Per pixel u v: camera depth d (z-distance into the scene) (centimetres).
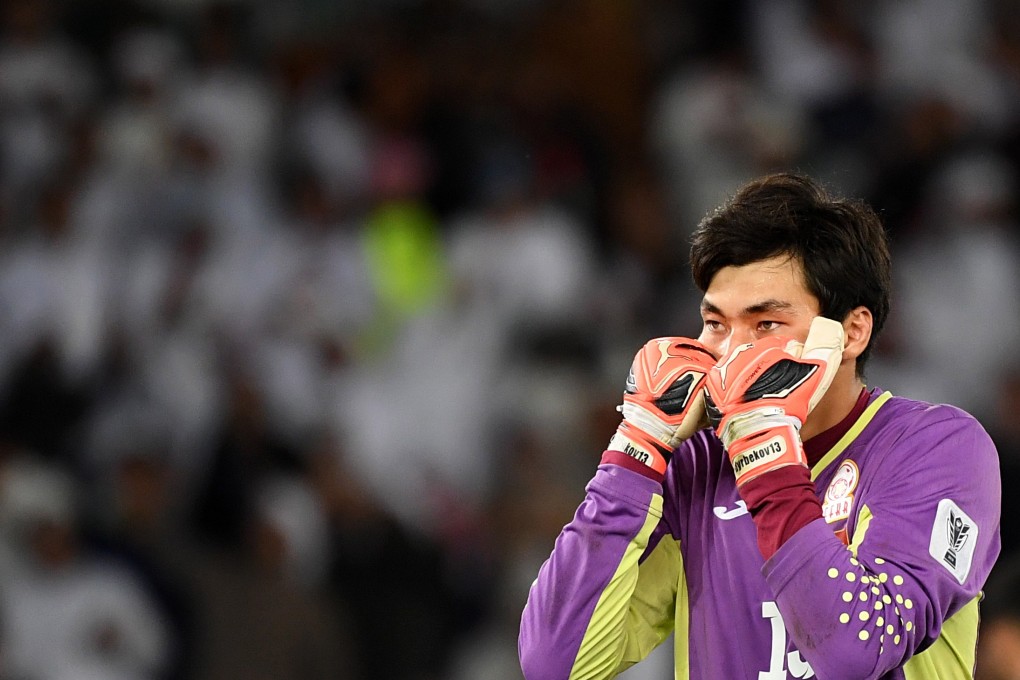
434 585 2361
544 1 3356
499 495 2498
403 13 3303
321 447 2373
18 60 2831
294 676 2170
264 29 3128
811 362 755
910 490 773
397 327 2739
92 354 2477
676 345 808
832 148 3077
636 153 3244
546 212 2872
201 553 2236
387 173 2928
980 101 3192
